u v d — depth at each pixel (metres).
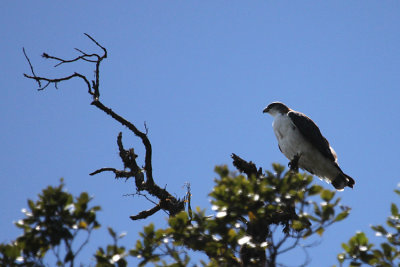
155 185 16.53
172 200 16.34
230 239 10.32
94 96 16.69
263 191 9.81
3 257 9.22
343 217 9.44
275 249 9.39
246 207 9.93
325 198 9.61
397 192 10.42
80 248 9.30
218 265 10.16
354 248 10.21
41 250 9.57
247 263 11.05
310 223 9.97
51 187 9.62
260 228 10.52
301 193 9.71
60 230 9.40
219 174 10.07
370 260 10.02
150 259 10.16
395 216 10.31
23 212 9.48
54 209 9.52
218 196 9.90
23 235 9.36
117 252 9.66
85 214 9.55
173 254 10.10
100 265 9.54
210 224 10.34
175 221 10.43
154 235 10.42
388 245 10.00
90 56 16.59
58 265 9.23
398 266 9.84
